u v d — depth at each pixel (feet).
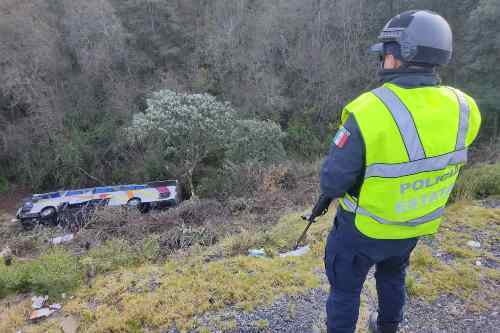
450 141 5.06
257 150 40.93
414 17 4.84
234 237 14.66
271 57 59.41
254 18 60.39
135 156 52.75
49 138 52.95
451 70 55.01
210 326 9.66
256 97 55.47
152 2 59.21
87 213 30.42
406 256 6.40
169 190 39.01
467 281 10.19
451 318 9.14
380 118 4.76
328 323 6.32
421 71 4.95
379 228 5.29
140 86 58.75
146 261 14.46
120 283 12.14
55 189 53.52
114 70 57.47
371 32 60.64
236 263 12.18
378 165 4.88
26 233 27.94
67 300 12.11
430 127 4.87
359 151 4.87
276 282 11.09
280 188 28.96
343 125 5.07
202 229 17.74
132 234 21.30
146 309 10.48
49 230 25.62
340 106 58.49
